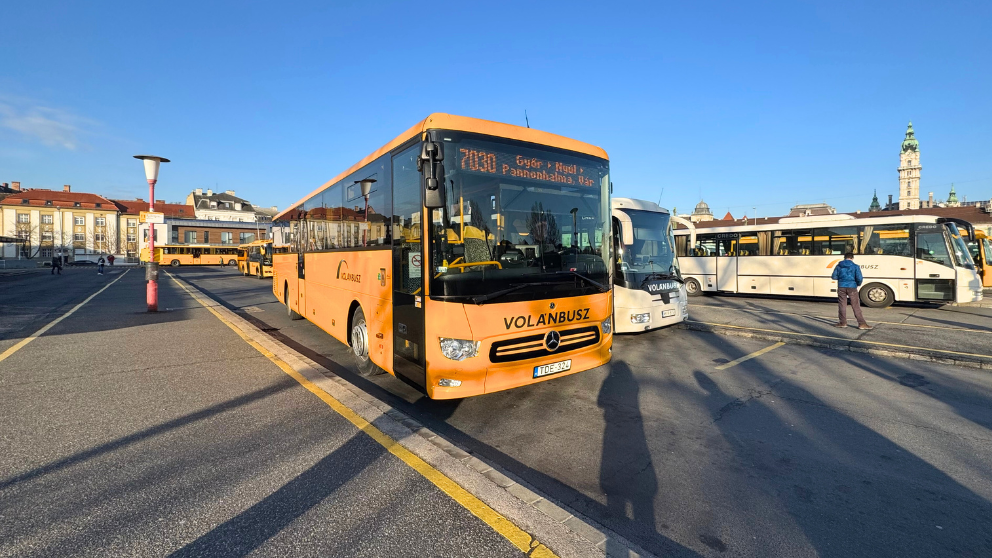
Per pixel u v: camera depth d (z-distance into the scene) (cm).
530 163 503
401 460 378
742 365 742
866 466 398
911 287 1347
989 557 279
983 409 534
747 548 287
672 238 989
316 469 364
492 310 452
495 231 471
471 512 303
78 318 1130
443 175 441
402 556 261
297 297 1085
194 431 441
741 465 401
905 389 610
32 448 404
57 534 282
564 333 502
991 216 6431
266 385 584
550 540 273
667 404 561
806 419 509
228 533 284
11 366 673
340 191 754
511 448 436
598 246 551
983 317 1168
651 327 883
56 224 8394
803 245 1553
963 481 372
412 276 482
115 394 550
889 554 282
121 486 340
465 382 441
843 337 901
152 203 1244
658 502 341
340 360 782
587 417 517
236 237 7338
